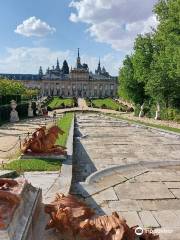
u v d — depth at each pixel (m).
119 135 33.94
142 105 72.56
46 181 13.68
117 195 12.94
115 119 59.72
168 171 16.98
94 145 27.06
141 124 45.88
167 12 48.59
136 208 11.52
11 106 55.69
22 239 6.00
